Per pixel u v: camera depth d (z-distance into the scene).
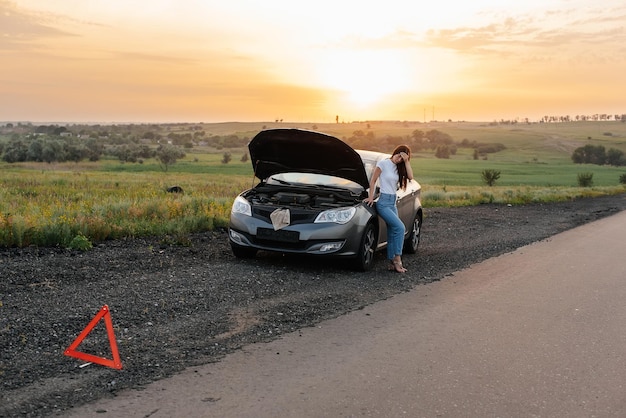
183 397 4.14
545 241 13.65
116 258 9.00
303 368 4.83
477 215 19.62
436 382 4.61
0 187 24.27
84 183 30.77
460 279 8.83
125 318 5.96
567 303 7.50
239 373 4.66
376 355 5.23
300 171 10.15
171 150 122.00
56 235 9.82
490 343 5.70
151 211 13.74
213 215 13.10
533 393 4.44
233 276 8.16
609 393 4.48
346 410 4.02
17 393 4.07
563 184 100.25
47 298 6.58
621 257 11.55
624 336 6.06
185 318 6.09
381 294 7.62
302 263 9.42
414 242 11.12
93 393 4.14
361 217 8.91
